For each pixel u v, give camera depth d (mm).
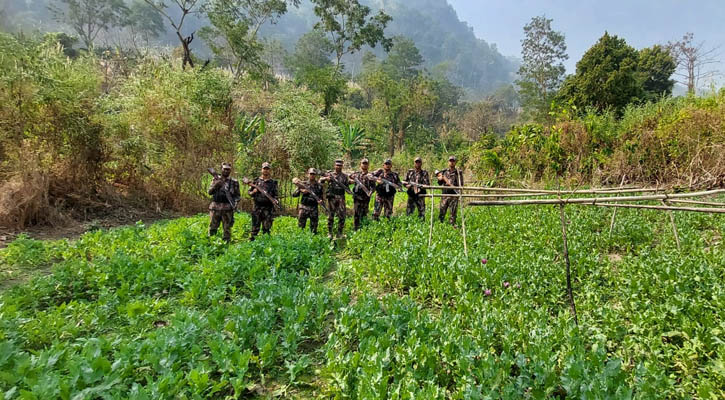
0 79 8820
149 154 12070
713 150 12055
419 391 2939
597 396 2826
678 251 6645
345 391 3291
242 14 30734
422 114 47531
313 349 4281
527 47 47594
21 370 3029
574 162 15789
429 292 5637
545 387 3156
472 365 3414
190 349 3768
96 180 11375
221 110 13508
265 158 13930
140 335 4000
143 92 11820
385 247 7906
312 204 9117
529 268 6035
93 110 10992
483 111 52906
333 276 6840
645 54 34750
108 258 6730
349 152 21297
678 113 14180
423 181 10648
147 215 11938
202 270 6176
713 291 4879
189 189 12969
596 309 4645
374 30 39406
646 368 3238
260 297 4840
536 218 10578
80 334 4246
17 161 9406
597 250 7344
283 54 68562
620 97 25719
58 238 8953
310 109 14375
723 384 3250
